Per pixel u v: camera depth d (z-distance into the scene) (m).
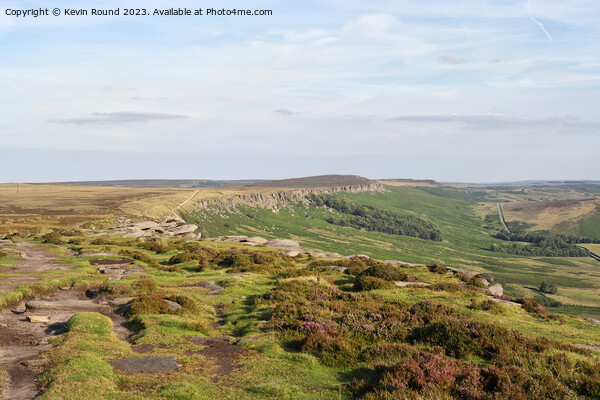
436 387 12.08
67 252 51.69
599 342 19.45
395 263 53.88
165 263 47.59
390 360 15.16
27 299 25.08
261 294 28.09
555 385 12.02
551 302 181.75
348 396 12.45
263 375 14.25
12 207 156.88
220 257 49.41
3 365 13.63
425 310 22.44
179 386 12.33
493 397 11.64
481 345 16.44
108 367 13.62
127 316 22.39
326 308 23.16
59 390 11.26
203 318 22.92
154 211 189.62
